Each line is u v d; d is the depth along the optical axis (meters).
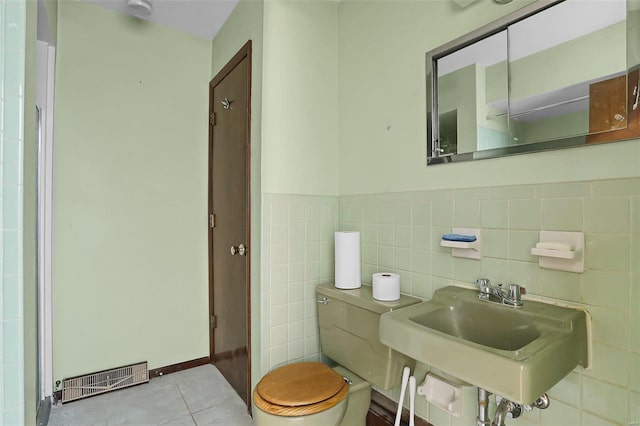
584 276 0.96
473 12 1.23
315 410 1.17
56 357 1.81
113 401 1.83
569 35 0.98
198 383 2.03
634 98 0.87
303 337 1.73
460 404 1.26
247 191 1.73
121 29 2.01
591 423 0.95
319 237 1.80
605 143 0.92
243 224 1.82
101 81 1.95
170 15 2.04
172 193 2.19
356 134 1.75
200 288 2.29
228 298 2.03
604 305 0.92
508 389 0.73
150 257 2.11
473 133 1.23
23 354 0.83
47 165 1.77
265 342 1.61
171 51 2.18
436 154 1.35
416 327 0.96
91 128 1.92
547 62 1.03
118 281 2.00
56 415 1.69
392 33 1.55
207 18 2.07
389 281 1.36
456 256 1.28
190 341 2.25
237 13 1.92
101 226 1.95
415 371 1.42
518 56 1.10
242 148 1.83
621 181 0.89
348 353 1.47
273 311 1.63
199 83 2.29
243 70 1.82
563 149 1.00
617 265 0.90
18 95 0.83
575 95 0.97
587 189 0.95
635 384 0.87
